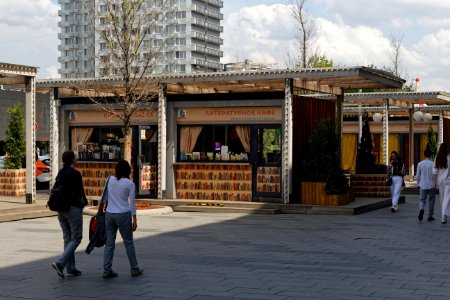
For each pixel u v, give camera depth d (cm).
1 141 4072
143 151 2283
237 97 2127
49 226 1691
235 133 2148
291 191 2042
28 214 1869
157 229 1609
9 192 2386
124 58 2073
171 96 2225
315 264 1105
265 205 2017
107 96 2278
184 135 2228
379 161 3894
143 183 2247
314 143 2023
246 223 1738
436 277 981
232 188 2148
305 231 1561
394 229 1588
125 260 1154
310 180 2022
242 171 2134
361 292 876
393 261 1131
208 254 1217
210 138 2188
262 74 1995
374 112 3750
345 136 3991
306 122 2155
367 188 2317
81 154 2378
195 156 2211
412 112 3525
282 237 1455
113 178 1002
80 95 2391
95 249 1292
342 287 909
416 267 1070
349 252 1234
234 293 877
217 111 2167
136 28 2109
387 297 845
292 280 962
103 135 2344
